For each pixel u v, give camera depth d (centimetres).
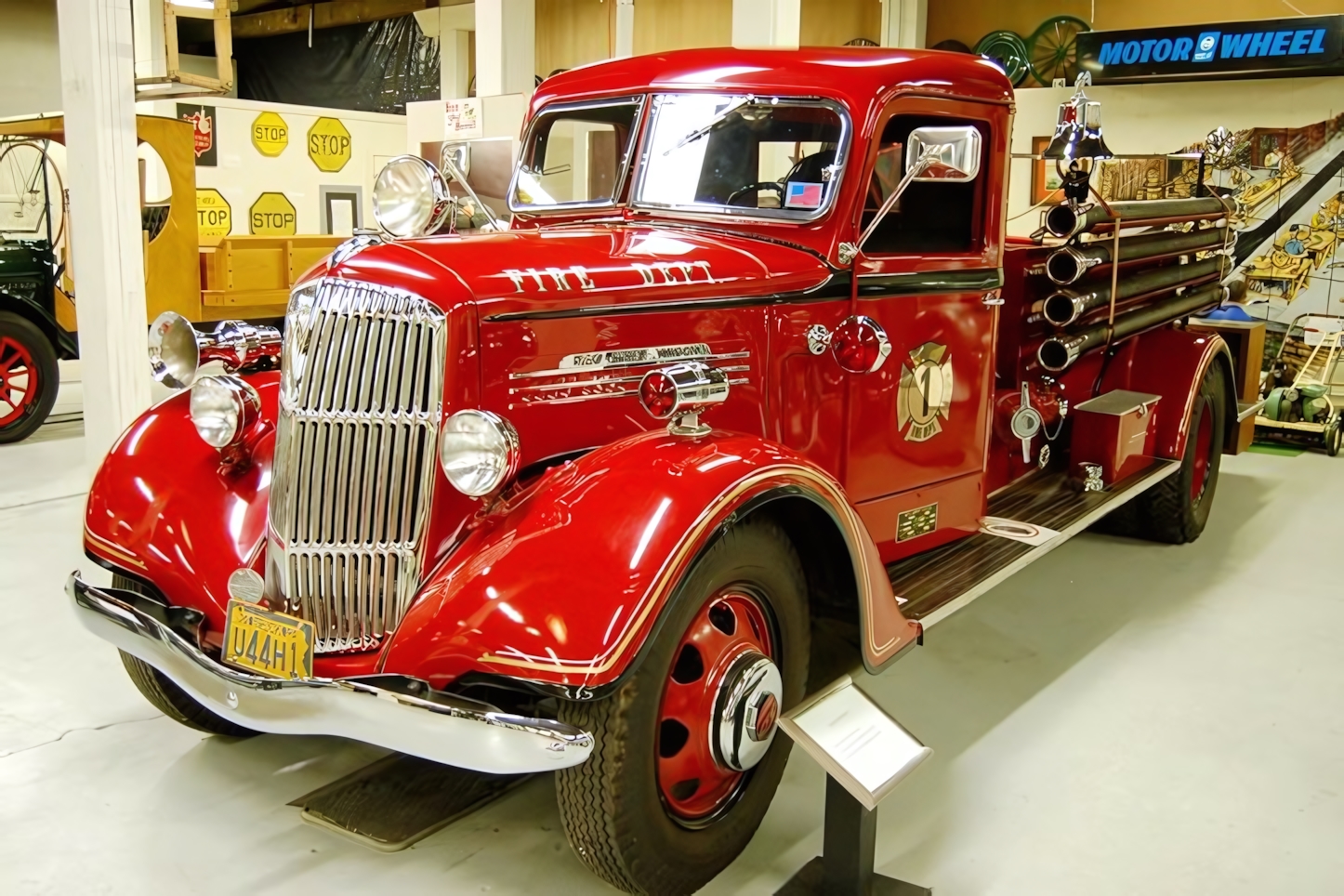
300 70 1391
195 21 1325
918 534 315
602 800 197
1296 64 710
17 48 1231
